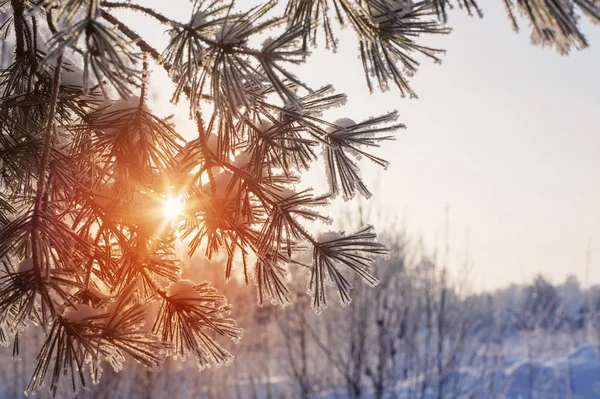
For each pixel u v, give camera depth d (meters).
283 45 0.71
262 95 0.84
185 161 0.83
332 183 0.90
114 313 0.74
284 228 0.86
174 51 0.75
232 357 0.83
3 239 0.73
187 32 0.74
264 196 0.83
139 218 0.82
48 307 0.74
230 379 3.68
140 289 0.83
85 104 0.87
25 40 0.92
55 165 0.85
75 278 0.80
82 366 0.73
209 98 0.82
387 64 0.75
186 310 0.81
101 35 0.66
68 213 0.86
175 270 0.84
